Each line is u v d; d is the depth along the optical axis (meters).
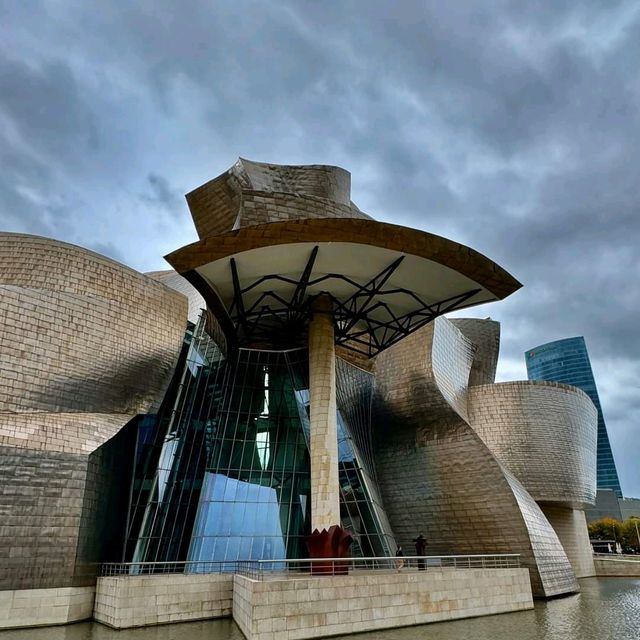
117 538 23.50
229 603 20.05
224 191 28.91
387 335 29.84
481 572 20.97
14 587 18.41
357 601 16.36
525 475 39.22
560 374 188.00
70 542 19.77
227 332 27.38
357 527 26.66
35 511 19.45
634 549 89.69
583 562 46.28
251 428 28.88
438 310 25.95
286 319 28.06
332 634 15.45
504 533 28.41
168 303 29.42
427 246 20.69
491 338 50.84
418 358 33.88
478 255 21.38
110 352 26.09
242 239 19.52
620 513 116.31
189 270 20.66
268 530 25.69
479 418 40.66
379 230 19.78
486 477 29.62
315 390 24.48
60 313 24.92
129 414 25.44
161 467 25.80
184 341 30.00
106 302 26.70
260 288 23.88
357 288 24.30
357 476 27.97
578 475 40.66
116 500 23.50
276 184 28.53
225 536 25.05
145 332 27.81
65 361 24.44
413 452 32.41
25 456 19.84
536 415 40.56
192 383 29.22
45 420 21.20
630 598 27.03
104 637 15.86
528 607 22.34
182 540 24.95
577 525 47.03
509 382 41.28
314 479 22.98
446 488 30.69
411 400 33.47
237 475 27.14
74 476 20.55
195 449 27.66
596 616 20.08
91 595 20.62
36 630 17.48
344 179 31.52
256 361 31.19
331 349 25.27
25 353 23.38
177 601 19.00
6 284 25.23
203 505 25.95
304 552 25.53
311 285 23.94
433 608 18.50
